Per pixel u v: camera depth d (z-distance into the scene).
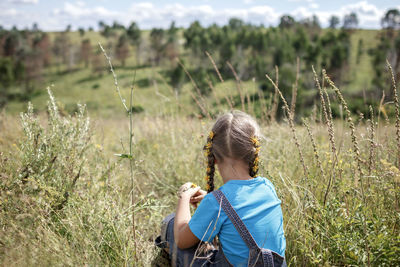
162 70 73.69
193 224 1.60
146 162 3.46
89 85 75.12
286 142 3.14
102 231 2.06
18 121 2.60
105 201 2.23
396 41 89.44
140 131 4.59
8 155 2.50
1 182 2.21
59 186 2.28
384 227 1.86
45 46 119.06
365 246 1.80
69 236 2.03
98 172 2.70
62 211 2.21
